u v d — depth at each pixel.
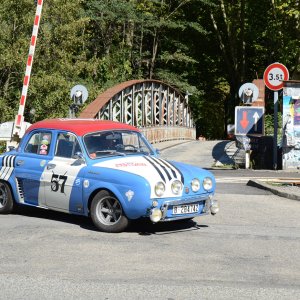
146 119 30.25
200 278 6.30
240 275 6.43
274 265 6.85
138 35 42.47
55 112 23.27
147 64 42.75
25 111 23.61
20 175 9.74
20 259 7.03
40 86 22.59
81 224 9.16
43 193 9.42
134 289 5.89
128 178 8.31
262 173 16.62
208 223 9.37
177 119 38.06
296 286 6.04
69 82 23.91
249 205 11.12
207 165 19.06
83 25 24.55
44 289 5.88
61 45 24.36
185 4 44.66
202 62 51.09
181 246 7.76
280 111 26.56
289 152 17.59
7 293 5.76
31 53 15.16
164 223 9.32
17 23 23.02
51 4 23.72
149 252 7.41
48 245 7.74
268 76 18.00
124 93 26.11
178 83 42.16
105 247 7.65
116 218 8.53
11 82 24.08
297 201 11.67
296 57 36.97
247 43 47.16
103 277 6.30
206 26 48.19
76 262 6.91
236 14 45.19
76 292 5.79
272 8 39.47
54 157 9.40
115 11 34.91
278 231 8.78
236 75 46.06
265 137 18.59
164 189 8.24
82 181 8.80
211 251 7.50
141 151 9.45
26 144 9.91
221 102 54.12
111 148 9.18
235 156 20.83
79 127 9.34
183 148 26.50
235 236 8.41
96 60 26.31
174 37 45.22
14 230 8.69
